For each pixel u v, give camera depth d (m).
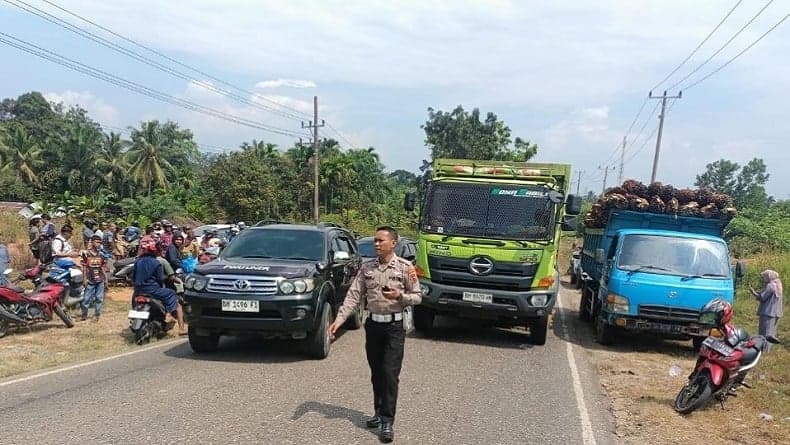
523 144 47.66
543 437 5.15
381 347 5.12
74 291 10.14
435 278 9.40
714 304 6.61
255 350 8.28
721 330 6.56
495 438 5.07
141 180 55.47
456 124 47.53
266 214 47.88
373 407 5.72
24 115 79.56
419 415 5.60
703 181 75.69
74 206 30.89
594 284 12.18
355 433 4.98
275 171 57.97
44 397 5.71
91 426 4.89
